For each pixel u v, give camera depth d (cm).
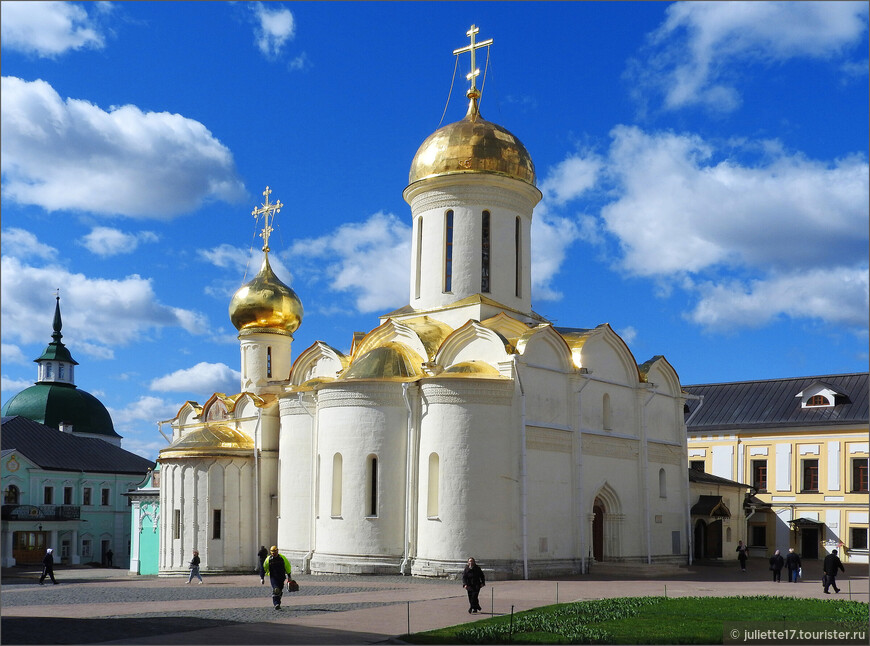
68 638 2052
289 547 4266
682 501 4834
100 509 7450
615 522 4353
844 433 5928
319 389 4112
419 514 3850
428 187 4528
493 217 4497
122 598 3033
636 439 4544
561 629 2267
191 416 5447
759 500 6134
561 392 4153
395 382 3966
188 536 4428
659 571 4166
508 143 4528
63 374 9019
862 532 5769
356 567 3850
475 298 4331
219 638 2098
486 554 3725
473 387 3822
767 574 4347
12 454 6838
